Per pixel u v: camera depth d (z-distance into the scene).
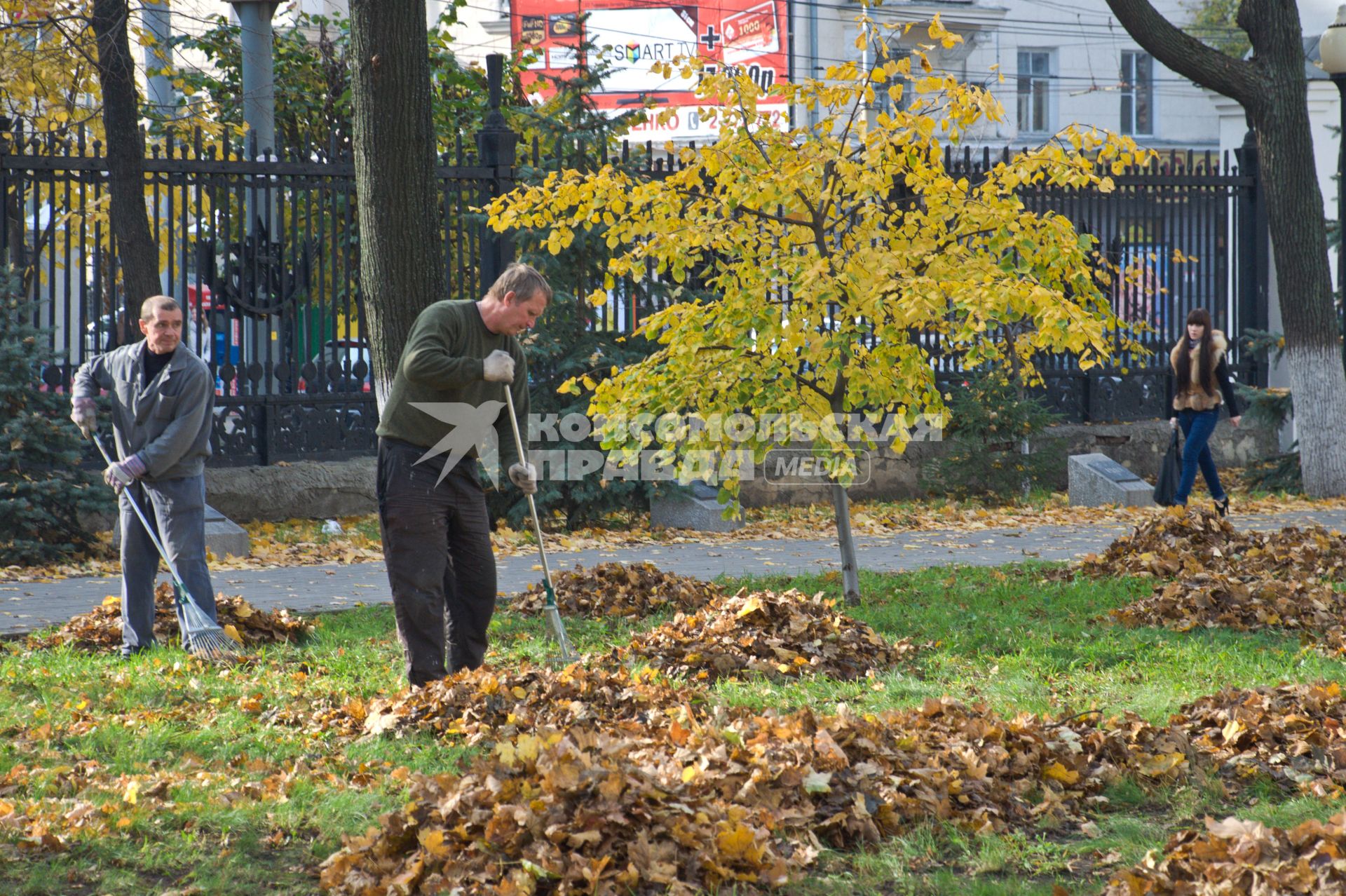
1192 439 20.22
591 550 17.48
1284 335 23.62
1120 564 14.34
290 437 19.94
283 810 6.59
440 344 8.77
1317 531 14.94
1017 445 22.98
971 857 6.16
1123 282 24.62
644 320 11.74
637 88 55.59
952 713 7.97
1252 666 9.80
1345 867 5.25
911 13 54.81
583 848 5.70
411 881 5.59
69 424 16.89
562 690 8.55
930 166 11.45
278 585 14.48
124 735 7.86
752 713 8.23
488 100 31.22
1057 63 62.28
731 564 16.19
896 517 20.72
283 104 28.92
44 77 25.66
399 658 10.49
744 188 11.43
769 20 54.34
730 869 5.74
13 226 18.52
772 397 11.52
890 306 10.77
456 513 9.13
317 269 23.28
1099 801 6.84
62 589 14.31
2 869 5.74
